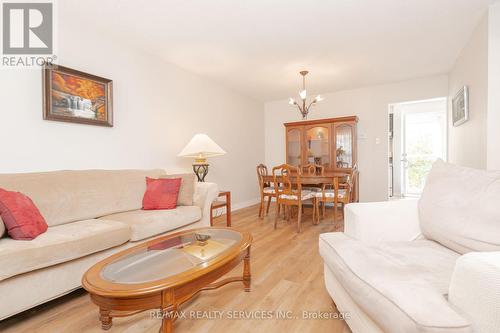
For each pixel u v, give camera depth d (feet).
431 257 3.72
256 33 8.75
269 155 18.76
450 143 12.86
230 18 7.82
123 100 9.25
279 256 7.54
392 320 2.49
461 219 3.78
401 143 19.25
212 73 12.54
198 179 11.18
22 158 6.71
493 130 7.52
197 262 4.26
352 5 7.26
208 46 9.66
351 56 10.74
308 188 13.41
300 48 9.93
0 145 6.36
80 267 5.27
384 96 14.76
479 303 2.02
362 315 3.45
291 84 14.48
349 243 4.24
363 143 15.44
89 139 8.20
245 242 5.09
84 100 7.96
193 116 12.39
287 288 5.64
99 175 7.63
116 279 3.67
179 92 11.61
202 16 7.69
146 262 4.31
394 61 11.38
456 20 8.12
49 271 4.77
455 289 2.32
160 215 7.07
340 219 12.32
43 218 5.56
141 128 9.89
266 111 18.84
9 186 5.80
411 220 4.85
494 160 7.53
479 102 8.38
